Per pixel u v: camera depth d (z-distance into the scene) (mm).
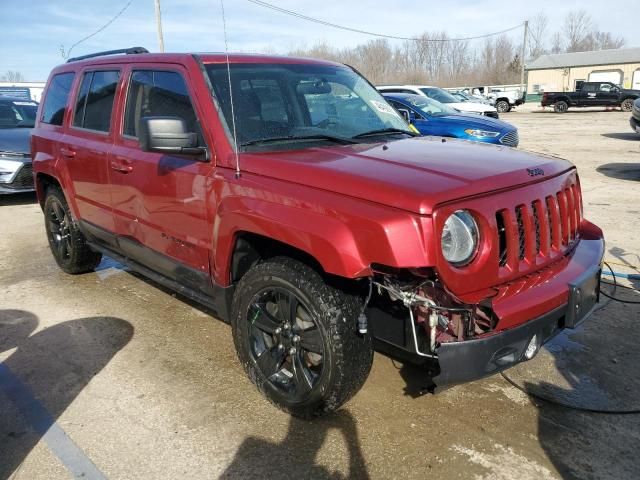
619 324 4152
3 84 30312
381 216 2426
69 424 3107
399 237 2375
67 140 4840
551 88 51344
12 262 6109
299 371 2951
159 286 5223
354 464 2742
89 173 4523
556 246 2967
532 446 2848
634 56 46969
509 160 3059
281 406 3104
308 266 2867
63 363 3805
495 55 79375
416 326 2584
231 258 3188
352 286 2779
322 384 2822
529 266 2748
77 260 5332
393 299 2594
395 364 3693
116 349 3986
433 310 2463
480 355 2471
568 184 3170
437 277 2434
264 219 2826
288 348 2994
